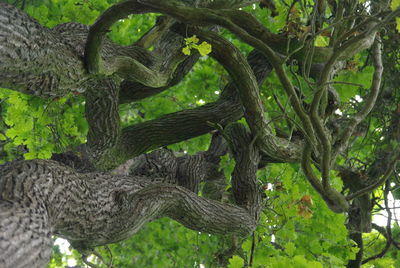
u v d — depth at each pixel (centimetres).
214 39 489
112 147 617
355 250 723
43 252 313
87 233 420
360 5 568
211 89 796
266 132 556
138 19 831
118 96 630
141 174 726
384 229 862
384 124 705
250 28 451
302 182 662
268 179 659
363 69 633
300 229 709
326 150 415
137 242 1076
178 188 506
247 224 575
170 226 1052
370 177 739
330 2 577
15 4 670
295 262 530
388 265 809
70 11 635
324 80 404
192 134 655
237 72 507
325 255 657
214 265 827
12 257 284
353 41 389
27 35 344
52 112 598
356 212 812
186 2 444
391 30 608
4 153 712
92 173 463
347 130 505
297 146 598
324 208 693
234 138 627
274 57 414
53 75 387
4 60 335
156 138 644
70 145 662
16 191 339
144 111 852
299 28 460
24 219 312
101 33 390
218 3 462
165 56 615
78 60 406
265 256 659
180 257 1002
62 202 376
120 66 454
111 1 709
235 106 654
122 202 451
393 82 690
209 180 785
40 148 628
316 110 409
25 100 575
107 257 1153
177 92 851
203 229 537
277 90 709
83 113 659
